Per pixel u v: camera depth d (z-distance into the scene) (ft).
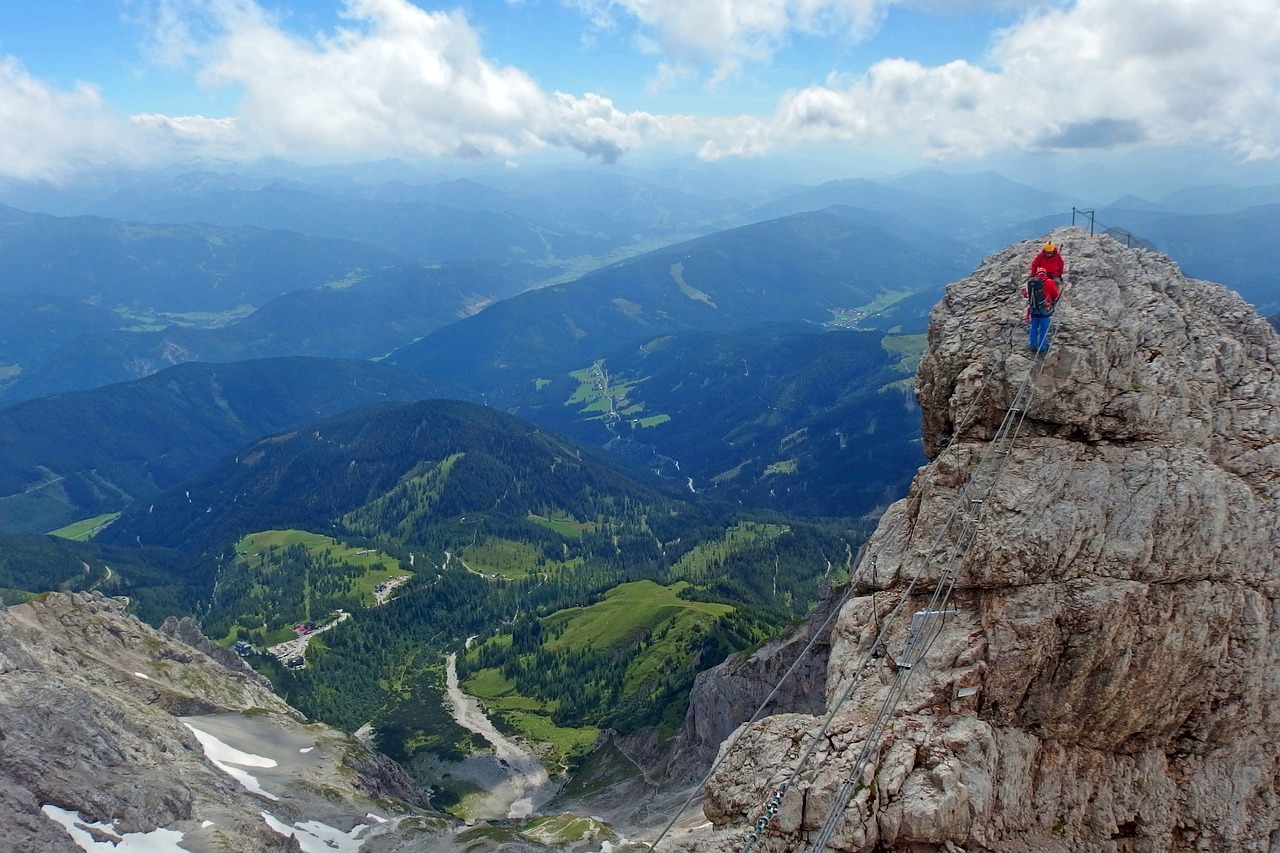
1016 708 124.98
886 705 120.67
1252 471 136.77
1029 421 141.90
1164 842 122.93
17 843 224.12
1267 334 154.20
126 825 259.80
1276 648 127.03
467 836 354.54
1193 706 128.06
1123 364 140.77
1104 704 124.88
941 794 106.83
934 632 129.59
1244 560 128.47
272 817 339.98
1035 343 143.95
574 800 517.96
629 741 578.66
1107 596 123.03
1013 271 164.55
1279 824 123.54
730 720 429.79
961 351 154.71
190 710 451.94
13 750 257.55
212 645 625.82
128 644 492.13
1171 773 128.16
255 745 436.76
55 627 458.50
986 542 130.82
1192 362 145.89
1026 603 126.11
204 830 276.00
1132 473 133.28
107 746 288.92
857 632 138.72
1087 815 122.72
